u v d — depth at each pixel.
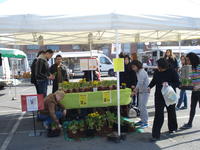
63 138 4.77
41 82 5.81
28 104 4.67
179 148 4.10
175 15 4.03
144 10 4.04
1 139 4.84
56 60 6.65
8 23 3.66
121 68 4.27
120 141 4.47
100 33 7.64
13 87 16.11
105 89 5.09
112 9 3.90
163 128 5.24
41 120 5.72
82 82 5.46
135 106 6.83
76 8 4.00
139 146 4.22
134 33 7.82
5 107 8.47
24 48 34.78
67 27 3.77
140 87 5.29
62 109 5.02
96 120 4.84
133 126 5.03
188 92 11.04
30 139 4.78
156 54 21.98
